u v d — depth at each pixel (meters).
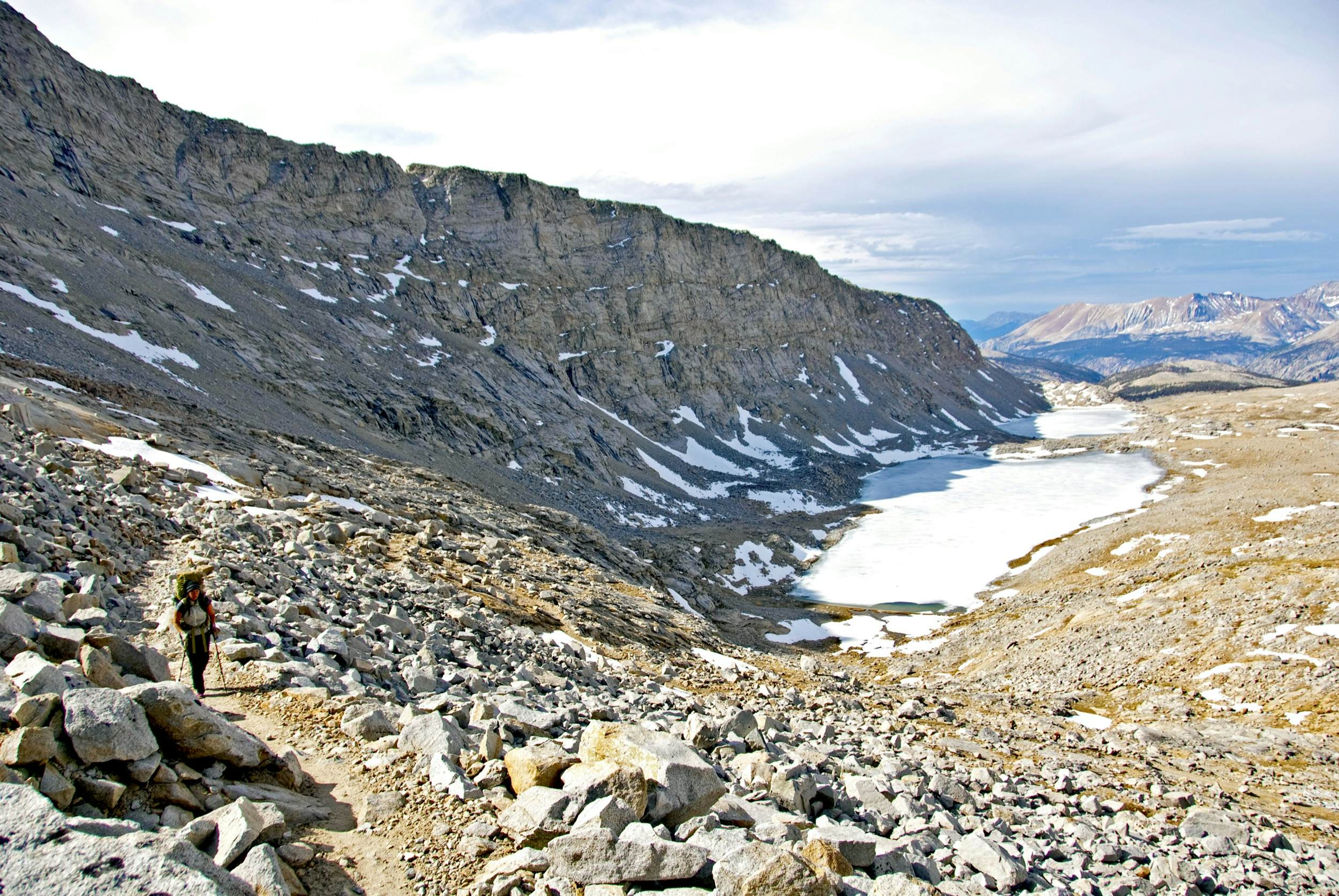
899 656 62.41
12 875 5.07
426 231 148.88
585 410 149.25
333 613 17.38
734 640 55.09
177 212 104.25
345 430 78.94
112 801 6.84
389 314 125.38
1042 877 11.55
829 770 14.80
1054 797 18.17
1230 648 40.84
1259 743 29.38
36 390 34.00
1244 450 163.38
